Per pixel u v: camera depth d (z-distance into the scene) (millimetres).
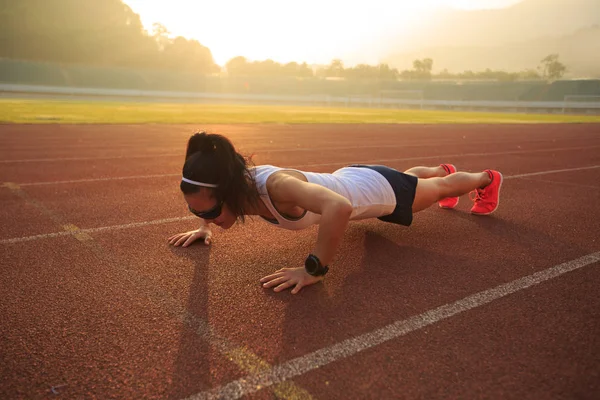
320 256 2533
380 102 84875
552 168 8141
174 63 103062
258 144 11570
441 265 3047
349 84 103562
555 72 136125
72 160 8086
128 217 4281
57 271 2914
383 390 1738
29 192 5367
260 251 3318
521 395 1721
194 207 2410
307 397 1692
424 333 2162
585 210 4727
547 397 1712
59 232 3771
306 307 2424
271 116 27562
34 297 2537
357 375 1828
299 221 2734
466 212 4543
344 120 25562
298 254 3256
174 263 3066
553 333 2178
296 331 2170
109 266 3008
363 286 2689
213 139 2344
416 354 1983
